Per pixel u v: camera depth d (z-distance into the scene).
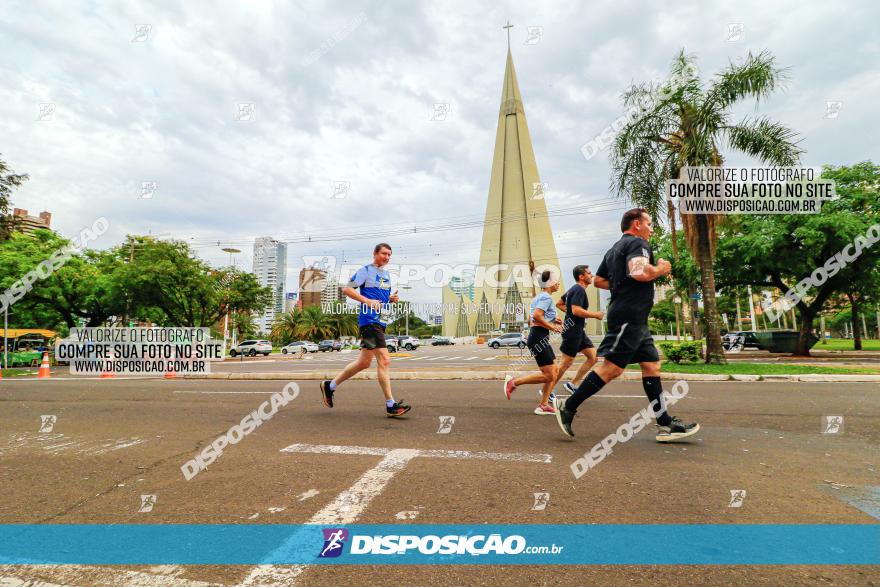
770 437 4.01
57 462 3.46
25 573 1.88
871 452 3.51
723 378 8.80
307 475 3.03
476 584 1.75
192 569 1.88
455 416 5.11
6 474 3.17
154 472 3.17
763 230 17.22
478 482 2.84
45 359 13.71
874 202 15.82
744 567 1.84
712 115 11.41
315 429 4.47
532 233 90.19
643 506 2.45
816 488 2.71
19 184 20.19
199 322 31.98
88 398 7.27
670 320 69.69
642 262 3.62
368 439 4.03
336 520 2.31
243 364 22.27
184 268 28.39
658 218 12.48
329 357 31.81
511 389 5.49
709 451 3.54
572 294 5.30
